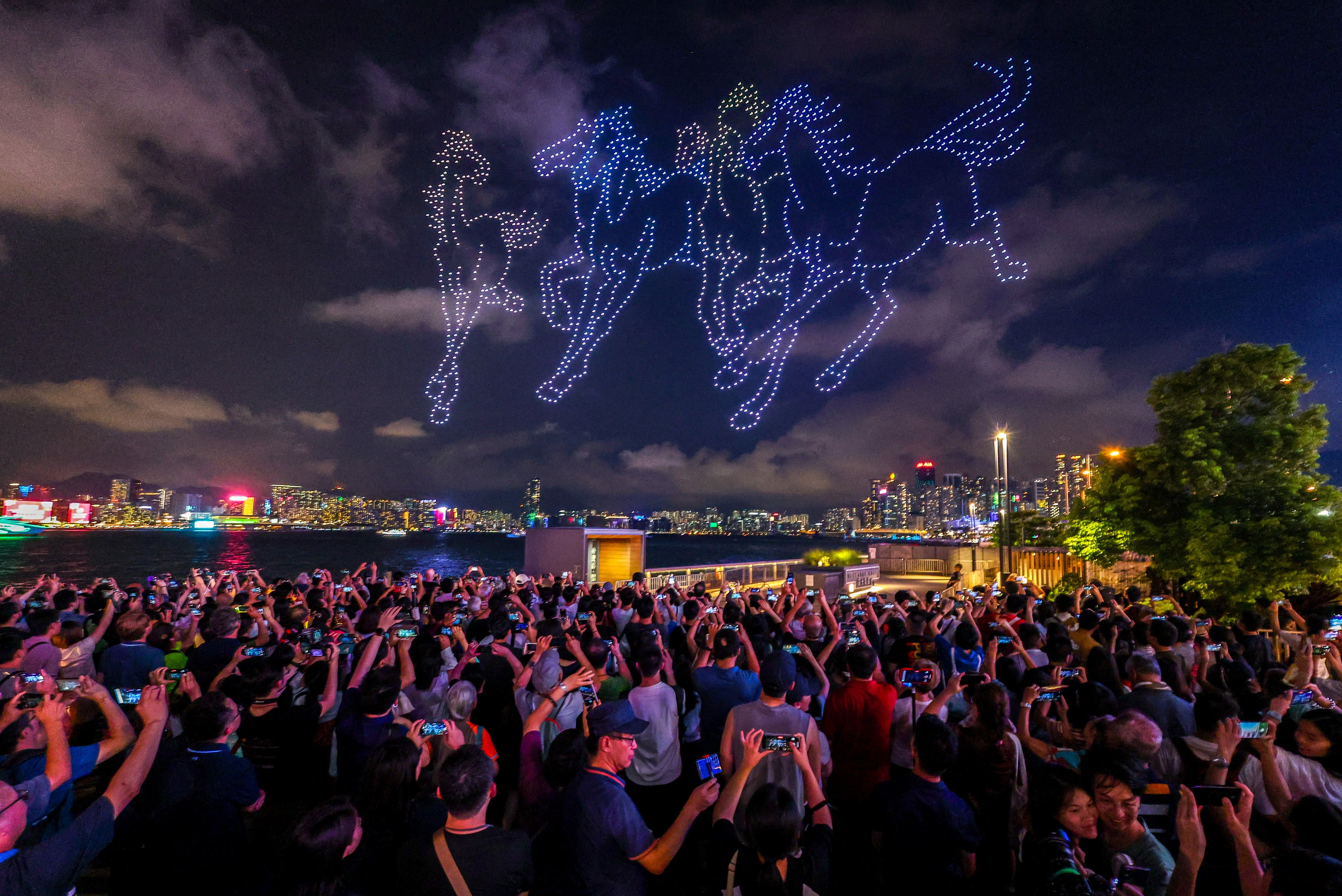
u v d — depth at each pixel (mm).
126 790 2605
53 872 2299
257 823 4254
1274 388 11531
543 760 3664
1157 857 2627
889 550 28078
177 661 5559
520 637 5766
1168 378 12594
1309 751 3145
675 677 6062
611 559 20703
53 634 5367
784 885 2301
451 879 2369
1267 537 10742
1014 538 25953
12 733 3004
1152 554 12328
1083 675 4625
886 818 2949
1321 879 1855
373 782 2914
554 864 3193
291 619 6414
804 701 4145
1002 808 3217
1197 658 5355
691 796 2678
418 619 7527
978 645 5836
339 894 2270
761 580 21984
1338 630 5078
